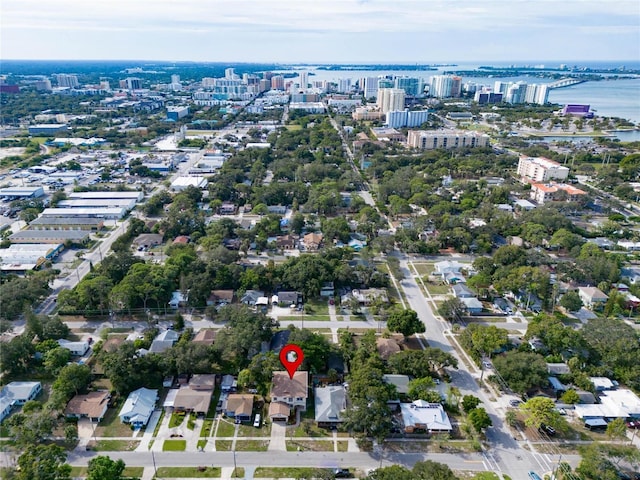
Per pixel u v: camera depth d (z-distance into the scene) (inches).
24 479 3383.4
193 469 3826.3
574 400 4608.8
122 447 4037.9
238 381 4731.8
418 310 6520.7
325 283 6939.0
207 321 6092.5
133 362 4771.2
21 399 4505.4
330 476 3597.4
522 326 6156.5
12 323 5871.1
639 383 4894.2
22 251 7815.0
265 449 4057.6
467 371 5191.9
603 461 3730.3
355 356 5044.3
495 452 4084.6
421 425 4293.8
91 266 7322.8
